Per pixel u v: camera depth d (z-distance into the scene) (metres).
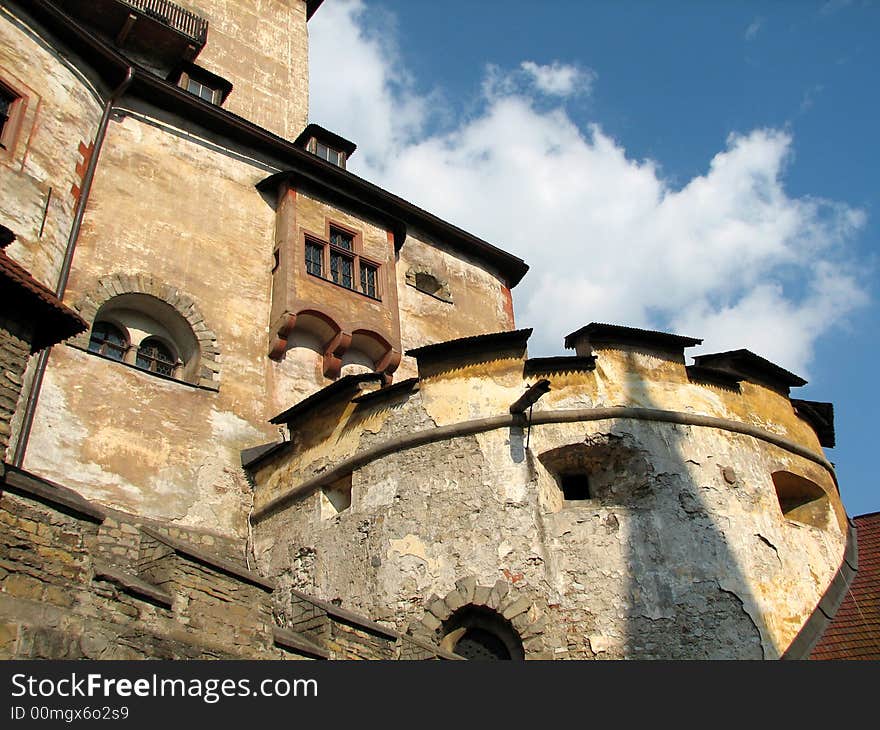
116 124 20.45
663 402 16.00
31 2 17.70
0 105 16.80
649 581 13.94
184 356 19.47
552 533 14.45
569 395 15.80
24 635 8.31
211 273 20.38
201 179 21.53
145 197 20.09
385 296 22.86
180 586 10.00
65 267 17.38
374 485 15.80
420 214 26.48
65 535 9.16
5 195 15.99
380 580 14.70
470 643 14.00
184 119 21.98
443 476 15.25
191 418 18.23
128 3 24.67
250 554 17.48
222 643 10.09
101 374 17.30
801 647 13.95
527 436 15.38
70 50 18.94
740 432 16.36
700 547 14.43
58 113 18.03
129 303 18.86
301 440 17.81
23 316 10.03
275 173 23.22
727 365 17.50
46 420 16.03
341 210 23.42
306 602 12.01
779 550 15.09
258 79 30.16
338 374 21.23
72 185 18.00
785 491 17.19
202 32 27.27
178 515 17.00
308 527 16.52
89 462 16.28
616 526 14.42
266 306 21.05
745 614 13.98
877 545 16.88
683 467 15.26
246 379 19.61
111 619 9.12
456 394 16.06
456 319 26.31
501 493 14.82
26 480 9.05
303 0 34.09
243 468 18.52
